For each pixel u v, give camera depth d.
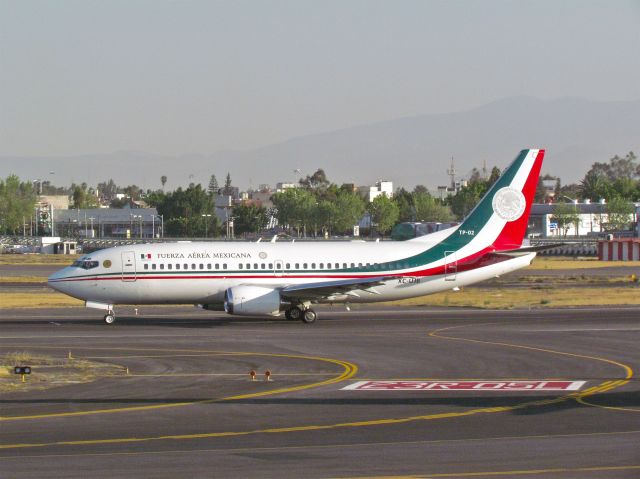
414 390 58.62
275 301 99.12
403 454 40.69
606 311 112.88
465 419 48.94
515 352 76.12
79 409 52.22
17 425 47.62
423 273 105.62
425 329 93.25
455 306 120.88
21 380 62.59
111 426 47.31
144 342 83.44
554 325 96.44
